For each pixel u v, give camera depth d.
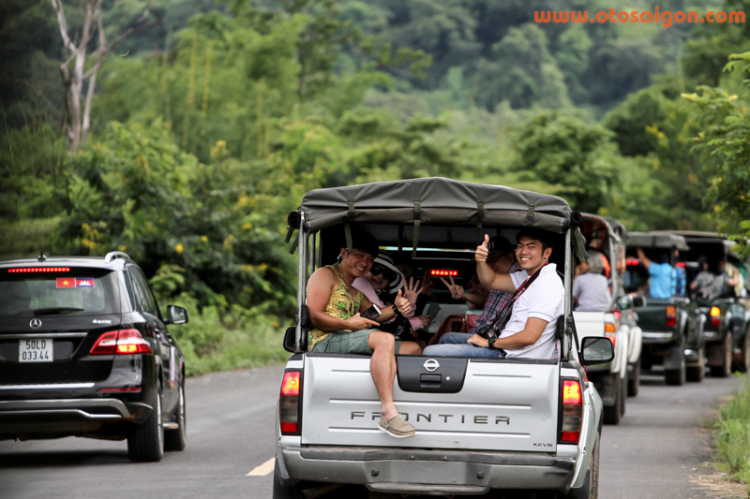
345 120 134.50
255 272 69.94
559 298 18.30
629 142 167.12
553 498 18.39
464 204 18.30
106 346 25.05
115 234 61.91
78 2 77.81
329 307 19.28
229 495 22.02
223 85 111.25
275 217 75.88
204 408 39.34
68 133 72.62
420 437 16.92
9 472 25.11
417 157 120.75
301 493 17.97
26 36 67.38
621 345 36.84
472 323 21.89
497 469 16.67
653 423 36.66
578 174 115.12
